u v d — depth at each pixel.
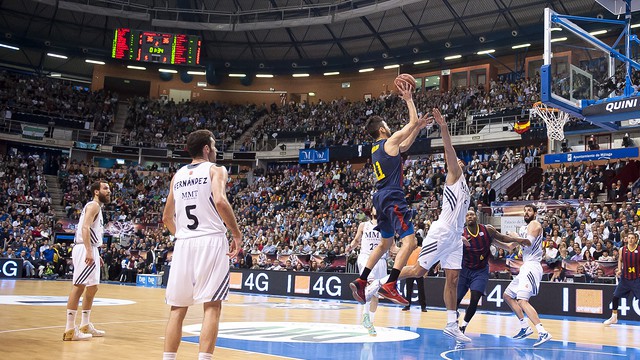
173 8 35.19
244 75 39.31
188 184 4.29
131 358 5.22
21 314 8.90
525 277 7.92
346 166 31.80
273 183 32.38
